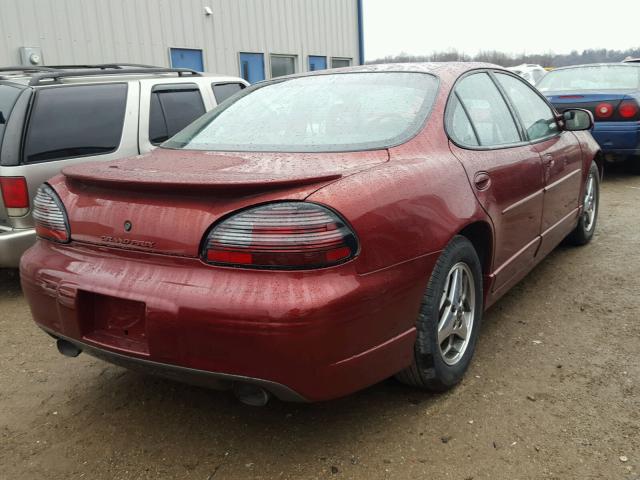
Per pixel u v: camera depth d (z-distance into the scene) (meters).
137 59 11.14
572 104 7.84
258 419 2.73
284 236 2.04
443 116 2.92
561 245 5.17
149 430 2.68
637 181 8.17
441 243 2.52
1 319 4.05
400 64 3.36
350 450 2.47
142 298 2.18
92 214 2.41
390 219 2.29
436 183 2.59
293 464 2.40
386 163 2.50
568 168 4.19
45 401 2.95
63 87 4.58
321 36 15.93
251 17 13.55
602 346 3.29
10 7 9.26
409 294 2.41
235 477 2.33
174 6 11.73
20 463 2.47
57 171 4.35
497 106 3.51
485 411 2.70
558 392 2.83
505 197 3.11
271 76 14.42
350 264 2.14
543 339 3.40
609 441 2.44
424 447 2.47
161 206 2.24
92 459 2.48
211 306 2.06
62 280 2.41
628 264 4.62
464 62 3.48
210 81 5.95
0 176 4.15
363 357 2.24
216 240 2.10
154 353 2.20
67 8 9.98
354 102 3.00
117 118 4.89
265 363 2.06
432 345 2.61
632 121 7.51
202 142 3.01
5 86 4.56
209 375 2.15
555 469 2.29
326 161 2.52
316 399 2.19
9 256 4.11
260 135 2.92
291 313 2.01
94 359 3.41
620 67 8.43
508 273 3.33
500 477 2.27
